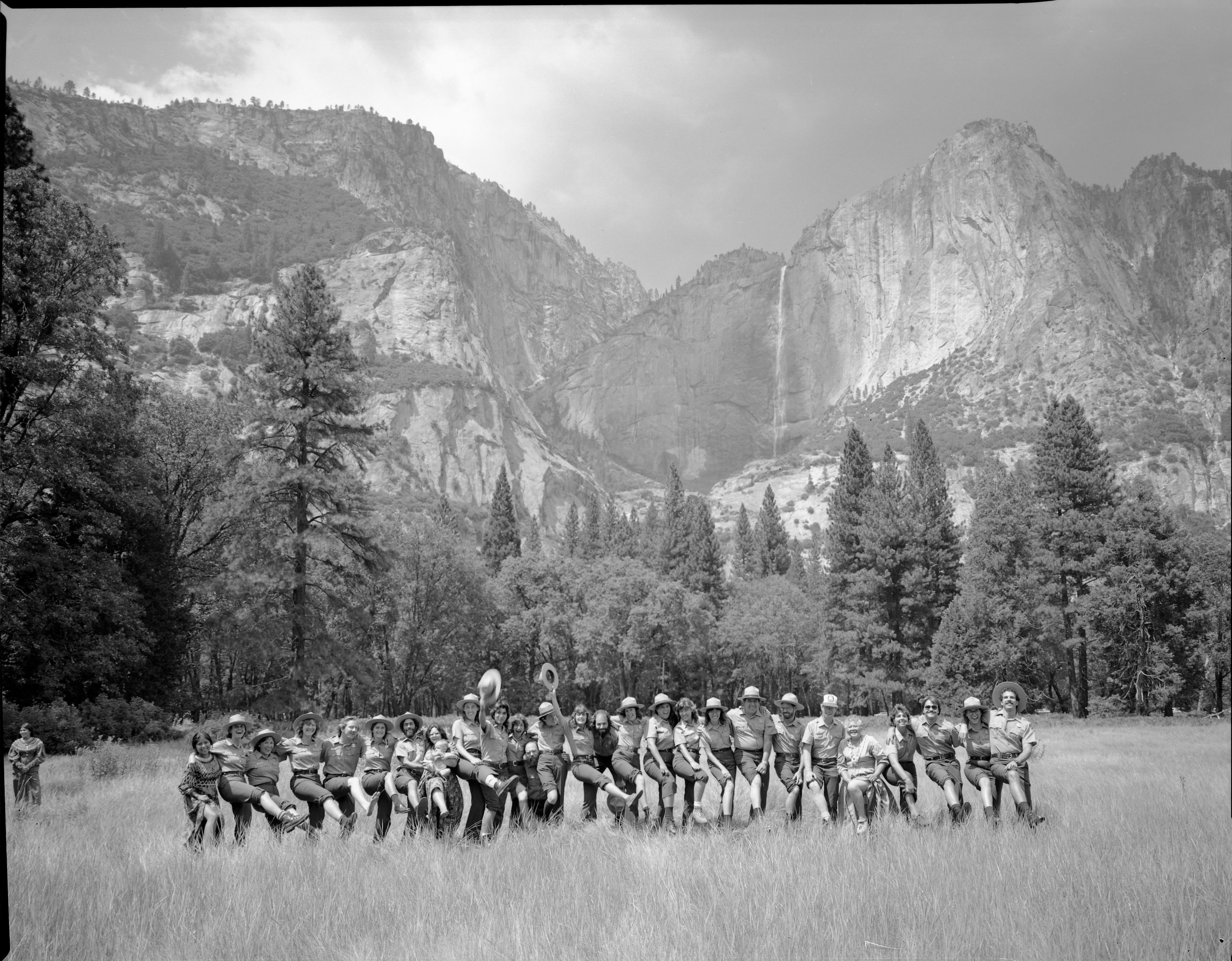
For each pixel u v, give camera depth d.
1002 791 14.41
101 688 37.62
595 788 12.72
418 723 12.34
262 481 38.47
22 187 32.44
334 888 8.27
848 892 7.58
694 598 77.75
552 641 77.44
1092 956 6.05
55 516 34.59
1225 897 7.18
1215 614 60.31
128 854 10.05
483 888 8.07
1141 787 15.38
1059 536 60.88
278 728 29.70
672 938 6.66
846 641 67.06
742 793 14.01
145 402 46.47
